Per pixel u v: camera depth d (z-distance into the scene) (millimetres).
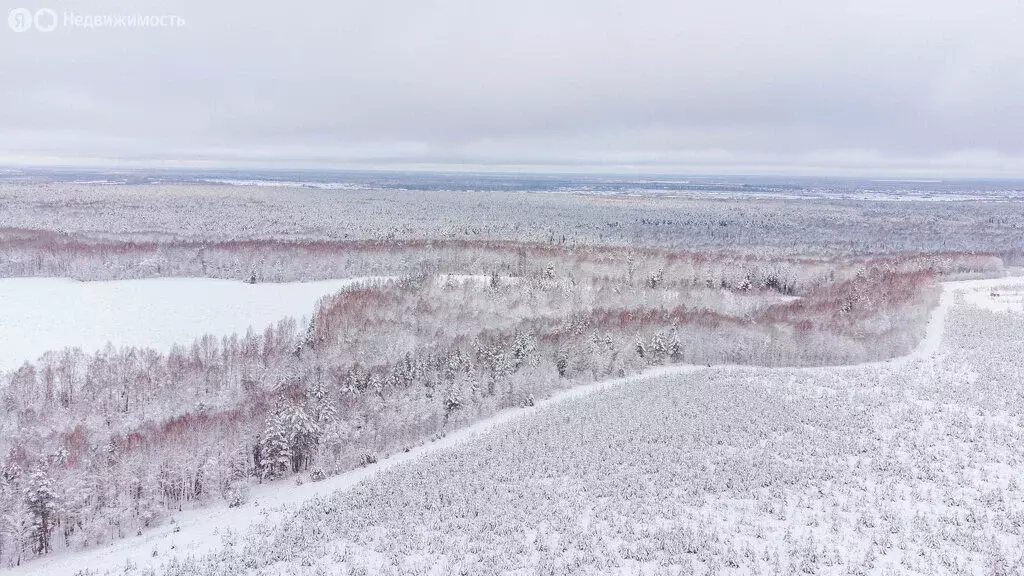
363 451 57125
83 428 56156
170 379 67625
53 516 44438
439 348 77312
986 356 73688
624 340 82688
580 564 34875
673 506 40844
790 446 49969
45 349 79062
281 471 55312
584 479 46375
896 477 43281
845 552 34344
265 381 68562
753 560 33938
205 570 37438
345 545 39312
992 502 38719
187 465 51656
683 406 61094
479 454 52406
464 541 38562
